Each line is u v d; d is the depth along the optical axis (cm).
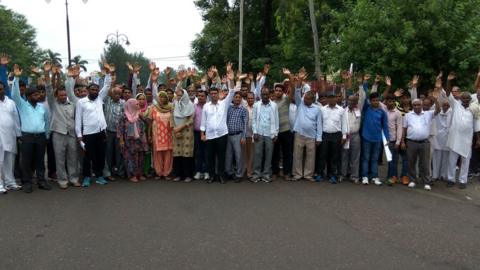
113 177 951
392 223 641
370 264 484
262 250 523
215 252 516
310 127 948
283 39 2347
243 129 939
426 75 1241
